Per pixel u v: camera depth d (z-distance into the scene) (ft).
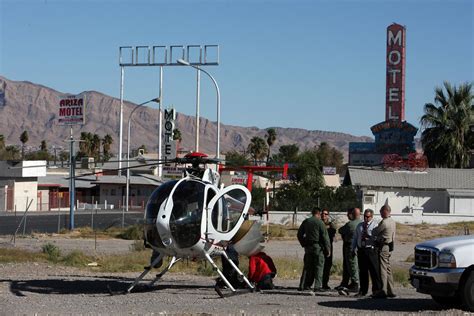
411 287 72.90
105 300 58.13
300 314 51.06
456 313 51.70
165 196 60.34
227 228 62.69
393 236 61.87
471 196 224.74
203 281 73.92
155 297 60.23
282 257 103.60
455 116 276.62
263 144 433.89
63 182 298.35
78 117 224.12
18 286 66.64
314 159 216.13
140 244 112.16
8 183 261.24
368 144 313.12
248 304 56.70
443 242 55.11
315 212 65.46
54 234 154.30
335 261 97.81
